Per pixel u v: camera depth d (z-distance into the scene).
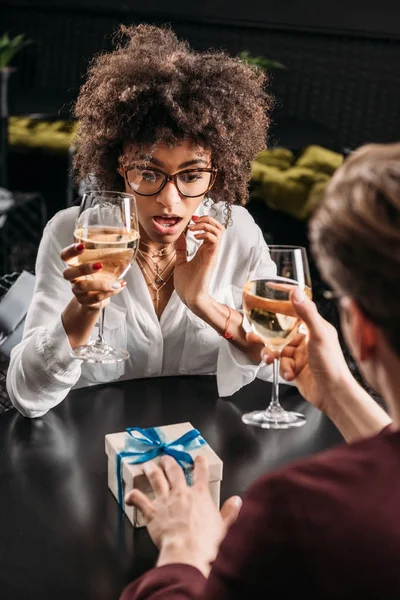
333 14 4.91
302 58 4.94
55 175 4.60
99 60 1.76
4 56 3.96
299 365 1.20
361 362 0.73
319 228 0.70
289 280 1.23
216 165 1.64
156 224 1.60
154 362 1.82
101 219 1.33
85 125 1.71
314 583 0.62
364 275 0.66
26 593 0.98
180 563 0.90
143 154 1.55
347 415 1.09
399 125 4.81
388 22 4.83
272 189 4.01
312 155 4.30
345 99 4.89
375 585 0.61
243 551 0.65
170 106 1.53
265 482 0.67
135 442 1.18
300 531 0.63
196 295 1.61
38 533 1.10
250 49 5.07
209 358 1.85
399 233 0.64
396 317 0.65
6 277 2.08
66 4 5.33
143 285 1.77
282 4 5.00
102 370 1.79
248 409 1.49
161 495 1.02
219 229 1.63
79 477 1.25
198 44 5.19
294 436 1.39
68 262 1.35
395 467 0.65
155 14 5.22
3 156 4.07
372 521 0.62
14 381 1.46
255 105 1.69
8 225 4.36
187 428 1.23
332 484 0.65
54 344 1.44
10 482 1.23
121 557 1.06
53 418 1.44
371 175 0.66
